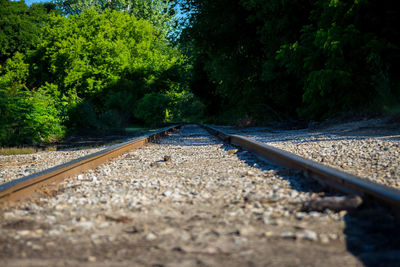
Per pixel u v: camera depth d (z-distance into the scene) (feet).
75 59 123.24
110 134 57.98
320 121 50.11
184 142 37.96
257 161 18.71
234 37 77.71
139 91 128.26
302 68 50.96
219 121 122.93
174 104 132.05
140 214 8.95
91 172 16.69
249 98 82.28
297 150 22.82
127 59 128.36
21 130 39.81
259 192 10.82
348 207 8.36
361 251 6.13
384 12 41.75
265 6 59.52
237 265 5.61
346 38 41.37
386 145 20.72
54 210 9.53
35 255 6.22
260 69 78.89
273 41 63.21
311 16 49.62
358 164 16.12
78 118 63.10
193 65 131.03
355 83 43.04
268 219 7.96
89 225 7.93
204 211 9.07
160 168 17.79
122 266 5.69
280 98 67.62
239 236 7.00
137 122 109.40
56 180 13.70
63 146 36.52
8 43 144.77
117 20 140.67
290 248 6.30
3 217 8.76
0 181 16.57
